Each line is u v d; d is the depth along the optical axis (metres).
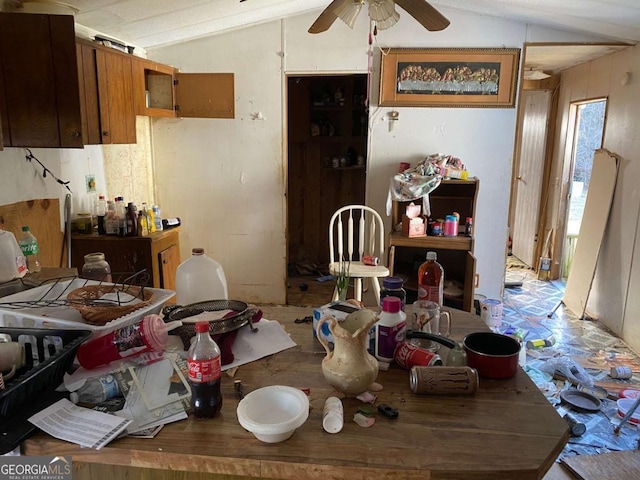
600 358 3.16
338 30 3.50
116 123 2.68
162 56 3.68
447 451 0.95
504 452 0.95
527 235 5.42
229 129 3.75
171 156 3.84
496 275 3.67
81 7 2.40
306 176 4.88
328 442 0.97
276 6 3.15
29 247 2.01
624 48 3.48
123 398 1.10
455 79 3.44
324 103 4.64
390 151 3.61
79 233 2.87
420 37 3.43
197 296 1.67
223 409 1.09
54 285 1.56
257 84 3.66
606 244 3.71
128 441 0.97
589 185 3.97
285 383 1.21
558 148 4.80
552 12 2.89
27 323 1.29
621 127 3.56
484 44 3.39
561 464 2.07
